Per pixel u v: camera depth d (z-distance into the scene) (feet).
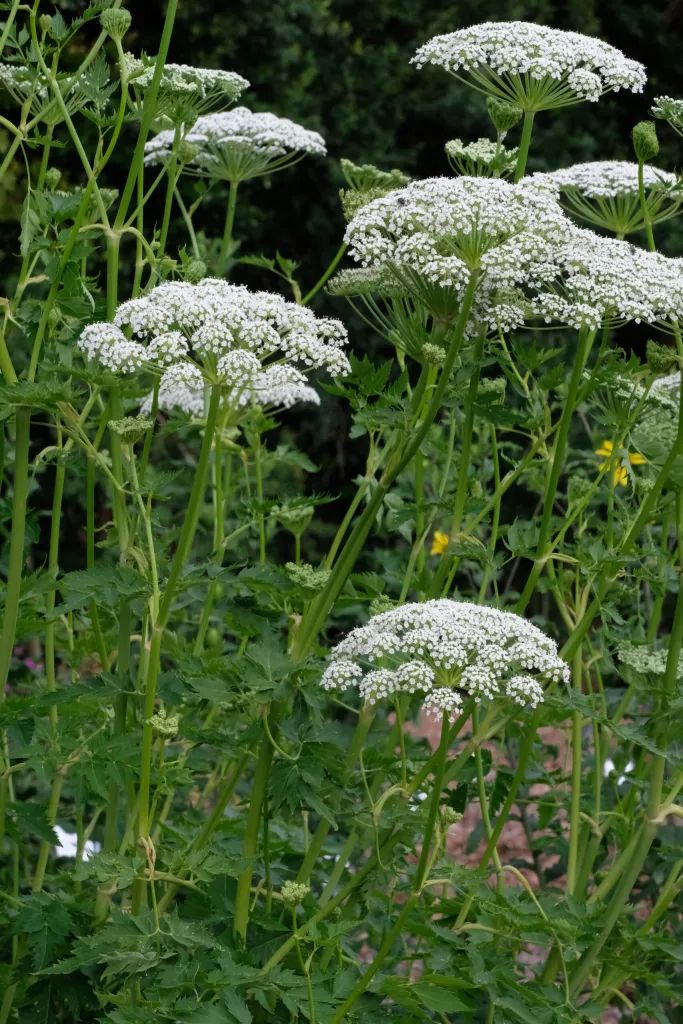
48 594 15.88
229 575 12.11
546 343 42.83
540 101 14.61
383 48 52.19
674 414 15.84
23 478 12.76
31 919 12.72
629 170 16.79
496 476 15.64
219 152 19.13
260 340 12.02
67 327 15.42
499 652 11.73
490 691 11.85
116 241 14.56
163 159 19.42
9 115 38.86
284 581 12.22
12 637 12.92
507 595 22.25
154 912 11.92
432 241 13.07
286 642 16.28
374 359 50.16
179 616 15.97
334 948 12.97
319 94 51.57
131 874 11.73
